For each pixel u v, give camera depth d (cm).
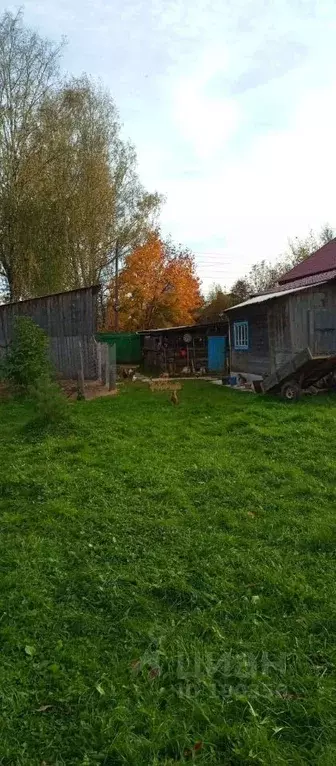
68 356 1903
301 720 269
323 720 265
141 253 3541
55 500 580
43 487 625
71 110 2652
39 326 1920
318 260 2205
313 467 685
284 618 358
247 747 250
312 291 1569
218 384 1912
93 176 2692
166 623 356
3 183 2241
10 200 2198
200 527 511
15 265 2311
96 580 408
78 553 457
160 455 764
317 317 1576
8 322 1948
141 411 1184
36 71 2367
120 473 675
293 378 1302
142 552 459
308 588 389
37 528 515
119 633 346
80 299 1891
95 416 1112
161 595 392
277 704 279
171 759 245
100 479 650
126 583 406
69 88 2702
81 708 278
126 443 838
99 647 331
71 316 1905
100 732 260
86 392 1593
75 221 2467
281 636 337
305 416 1018
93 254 2906
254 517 533
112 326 3784
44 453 773
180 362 2552
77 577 415
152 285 3672
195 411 1162
